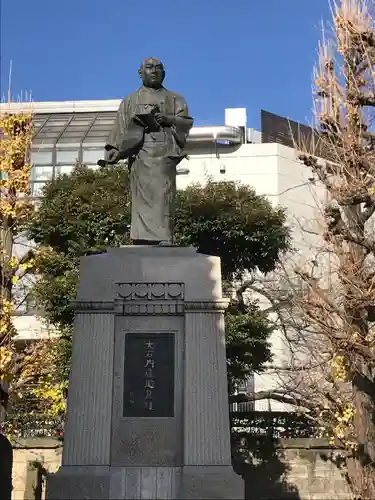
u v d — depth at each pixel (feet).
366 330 48.52
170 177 39.86
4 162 58.80
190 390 34.60
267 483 67.51
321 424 62.39
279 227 67.97
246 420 71.77
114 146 40.19
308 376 68.69
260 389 86.89
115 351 35.78
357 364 52.16
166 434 34.35
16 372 58.08
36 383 61.57
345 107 50.70
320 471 67.41
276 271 82.84
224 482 32.68
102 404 34.32
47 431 70.38
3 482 44.11
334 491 66.74
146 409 34.81
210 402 34.37
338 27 52.29
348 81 51.29
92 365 35.09
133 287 36.76
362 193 46.96
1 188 58.29
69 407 34.22
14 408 68.74
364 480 52.34
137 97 40.75
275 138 114.62
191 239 66.03
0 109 65.98
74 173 71.20
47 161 101.81
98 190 67.56
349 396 62.75
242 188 69.05
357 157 47.96
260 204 67.92
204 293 36.58
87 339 35.63
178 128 40.04
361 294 45.98
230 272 70.18
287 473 67.62
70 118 110.83
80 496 32.58
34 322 87.10
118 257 37.42
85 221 65.16
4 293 56.59
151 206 39.22
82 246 64.28
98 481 32.81
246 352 64.39
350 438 56.80
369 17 52.19
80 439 33.65
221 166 102.68
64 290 62.08
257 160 102.78
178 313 36.37
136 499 33.04
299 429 71.36
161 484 33.32
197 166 102.78
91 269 37.09
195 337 35.68
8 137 60.39
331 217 49.47
